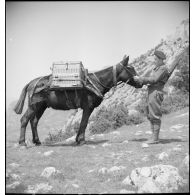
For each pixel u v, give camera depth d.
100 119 16.44
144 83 10.25
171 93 19.14
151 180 7.05
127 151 9.70
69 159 9.12
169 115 17.02
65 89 10.25
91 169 8.30
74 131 16.00
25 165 8.66
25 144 10.76
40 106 10.84
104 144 10.61
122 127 15.90
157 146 10.07
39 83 10.65
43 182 7.55
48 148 10.48
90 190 7.09
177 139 11.06
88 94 10.61
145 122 16.25
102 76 10.58
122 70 10.51
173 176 7.21
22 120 10.86
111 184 7.35
